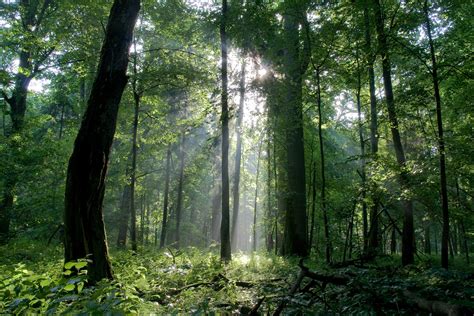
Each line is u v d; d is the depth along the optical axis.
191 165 26.70
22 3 21.33
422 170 11.02
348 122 23.20
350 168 21.92
